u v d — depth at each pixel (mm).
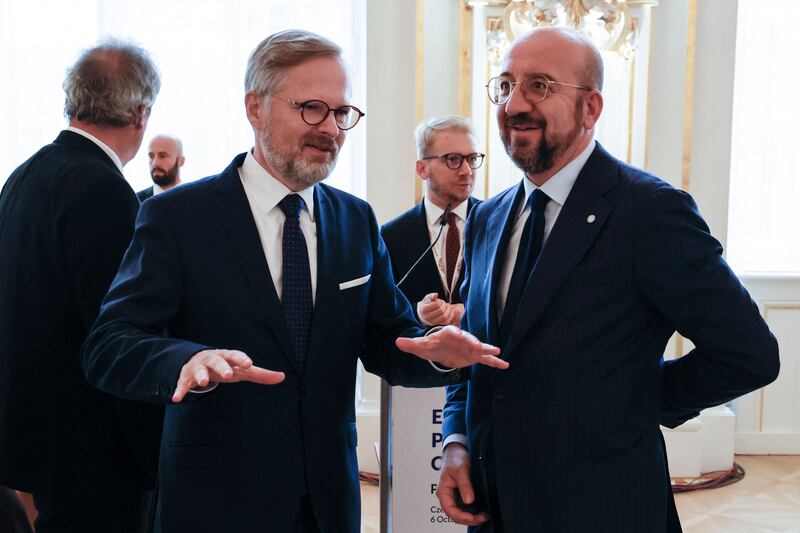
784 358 4973
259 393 1630
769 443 5004
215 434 1611
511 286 1668
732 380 1538
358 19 4715
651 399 1615
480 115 4512
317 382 1685
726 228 4582
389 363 1812
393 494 2412
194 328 1645
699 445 4598
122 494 1995
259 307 1645
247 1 4734
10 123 4742
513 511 1600
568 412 1558
